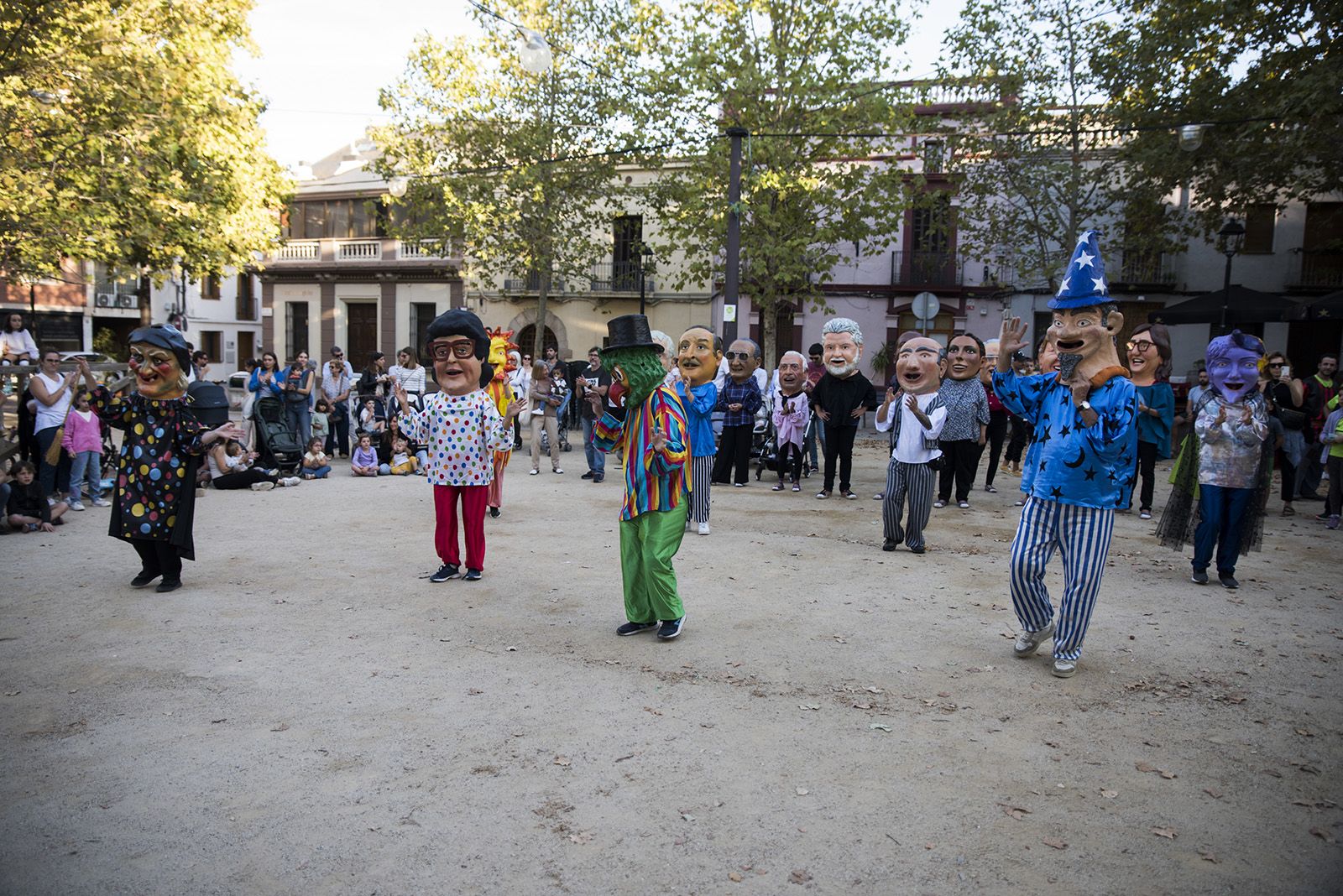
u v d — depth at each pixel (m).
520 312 32.72
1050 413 5.67
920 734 4.66
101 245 18.31
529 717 4.80
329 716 4.78
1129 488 6.38
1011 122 22.30
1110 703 5.13
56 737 4.50
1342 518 11.16
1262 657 5.98
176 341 6.98
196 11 18.92
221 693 5.07
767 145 21.12
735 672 5.54
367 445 14.08
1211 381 7.90
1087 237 5.56
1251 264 26.84
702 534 9.77
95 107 17.16
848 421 12.27
